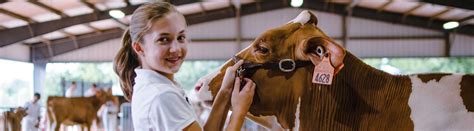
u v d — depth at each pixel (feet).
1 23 40.52
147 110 4.30
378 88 5.96
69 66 55.72
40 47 52.29
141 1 38.70
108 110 34.68
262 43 6.00
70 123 33.35
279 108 6.08
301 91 5.94
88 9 40.27
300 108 5.97
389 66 52.80
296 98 5.97
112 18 41.39
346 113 5.91
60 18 41.57
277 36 6.00
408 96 5.84
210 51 49.32
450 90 5.75
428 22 49.08
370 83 5.99
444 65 53.42
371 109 5.90
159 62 4.48
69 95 40.70
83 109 33.45
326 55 5.53
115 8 40.06
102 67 57.88
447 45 49.21
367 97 5.94
